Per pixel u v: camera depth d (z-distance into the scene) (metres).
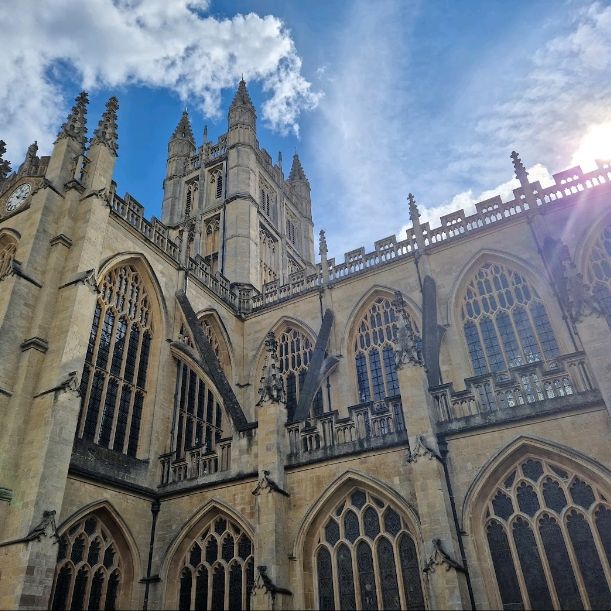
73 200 36.16
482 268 42.81
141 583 30.62
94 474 29.81
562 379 26.42
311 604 26.94
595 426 23.97
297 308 49.84
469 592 22.97
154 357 39.22
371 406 30.27
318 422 31.16
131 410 35.94
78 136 39.69
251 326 51.56
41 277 32.72
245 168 70.62
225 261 62.09
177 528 31.89
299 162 94.25
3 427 27.53
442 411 28.30
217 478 32.09
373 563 26.44
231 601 28.88
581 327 25.66
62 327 30.70
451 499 25.41
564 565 23.03
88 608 27.89
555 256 38.53
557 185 43.09
